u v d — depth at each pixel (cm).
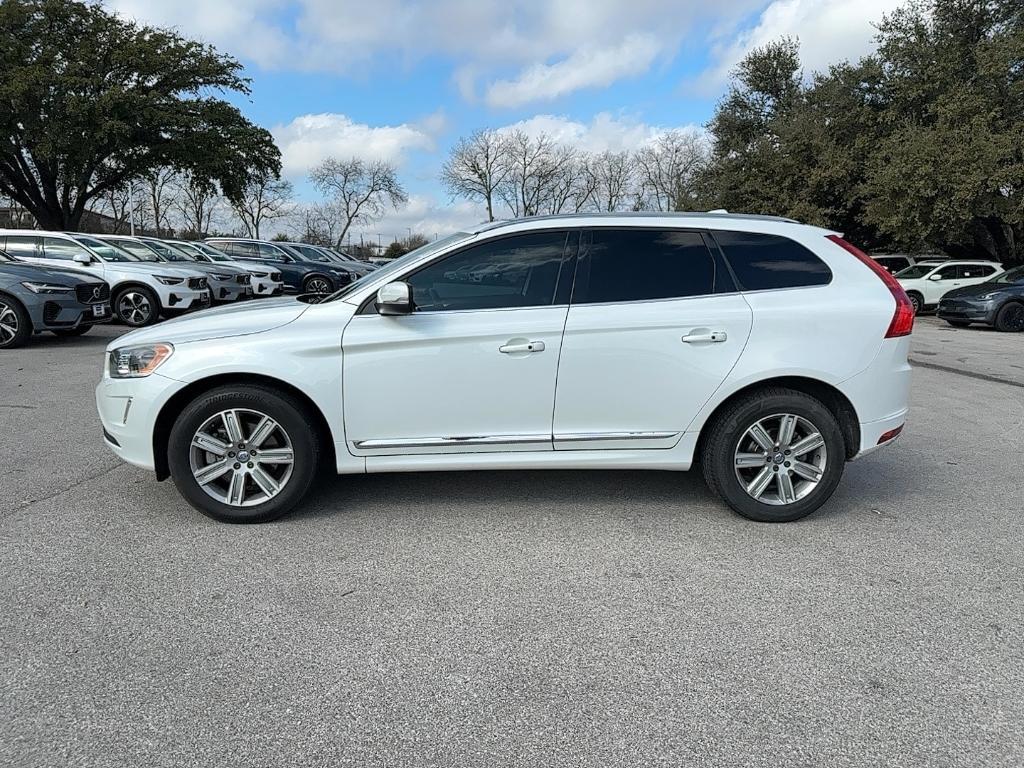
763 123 3456
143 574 332
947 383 880
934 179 1975
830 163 2509
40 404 666
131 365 380
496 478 476
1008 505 436
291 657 268
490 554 359
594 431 390
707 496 446
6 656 264
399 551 361
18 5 2377
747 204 2809
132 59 2489
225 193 2984
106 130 2327
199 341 378
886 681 256
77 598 308
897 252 2717
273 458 387
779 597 317
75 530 380
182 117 2597
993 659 270
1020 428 638
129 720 231
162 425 386
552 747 221
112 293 1218
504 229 392
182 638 279
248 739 223
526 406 385
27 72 2227
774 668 263
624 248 395
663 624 294
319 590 320
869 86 2566
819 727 231
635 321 381
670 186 5128
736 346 386
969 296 1595
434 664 265
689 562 352
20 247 1266
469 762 215
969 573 342
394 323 379
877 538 383
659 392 387
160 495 433
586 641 281
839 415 407
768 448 398
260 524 392
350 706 240
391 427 385
